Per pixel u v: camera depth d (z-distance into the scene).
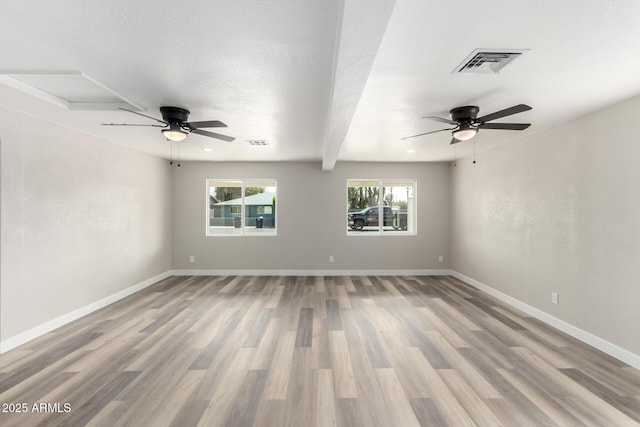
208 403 2.32
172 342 3.39
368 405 2.30
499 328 3.80
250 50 2.04
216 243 6.81
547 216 3.99
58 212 3.86
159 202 6.29
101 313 4.36
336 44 1.79
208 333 3.64
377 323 3.96
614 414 2.20
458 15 1.66
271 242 6.84
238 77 2.46
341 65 1.84
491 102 3.00
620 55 2.10
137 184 5.54
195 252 6.81
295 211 6.84
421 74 2.40
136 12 1.64
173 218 6.79
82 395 2.42
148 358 3.03
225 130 4.06
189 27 1.78
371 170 6.87
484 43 1.95
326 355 3.09
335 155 4.89
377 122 3.70
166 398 2.38
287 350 3.20
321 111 3.27
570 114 3.38
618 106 3.03
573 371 2.79
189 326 3.86
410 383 2.59
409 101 2.98
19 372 2.76
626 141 2.95
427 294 5.34
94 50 2.06
